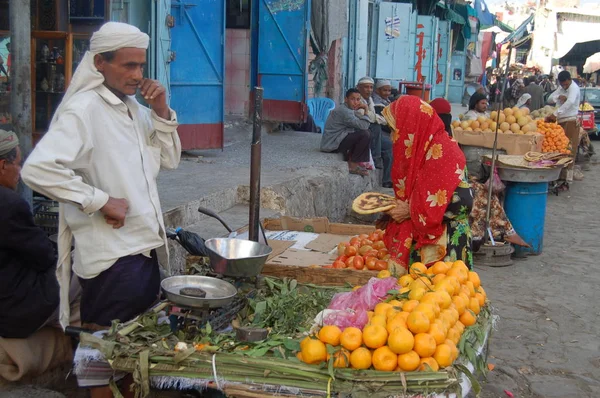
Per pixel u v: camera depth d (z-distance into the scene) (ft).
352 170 30.17
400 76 59.31
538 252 24.07
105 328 9.84
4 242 10.75
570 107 38.88
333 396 8.59
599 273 22.03
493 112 28.17
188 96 27.02
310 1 36.32
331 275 12.89
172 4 25.82
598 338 16.53
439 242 12.43
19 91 12.91
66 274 10.02
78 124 9.07
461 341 9.79
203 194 19.42
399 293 10.43
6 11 22.71
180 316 9.68
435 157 12.09
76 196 8.84
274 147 32.50
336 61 46.44
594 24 107.14
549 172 23.11
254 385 8.70
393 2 59.88
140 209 9.74
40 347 11.75
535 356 15.34
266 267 13.15
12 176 11.32
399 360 8.72
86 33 24.03
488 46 110.01
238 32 37.55
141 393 8.86
